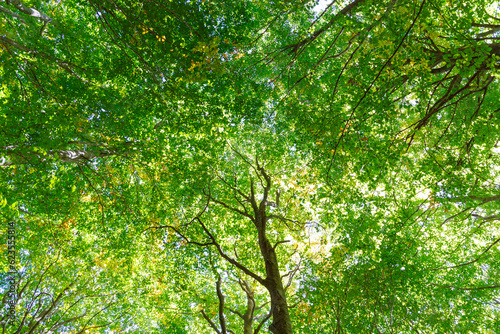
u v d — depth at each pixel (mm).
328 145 8602
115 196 12617
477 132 7957
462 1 5910
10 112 7578
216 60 8188
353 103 7375
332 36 11383
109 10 8117
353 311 11289
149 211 13320
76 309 17328
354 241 10891
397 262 10648
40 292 15484
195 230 13250
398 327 11352
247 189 15148
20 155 6809
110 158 12922
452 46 6133
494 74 6379
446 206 8844
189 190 12781
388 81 6895
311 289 11797
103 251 14227
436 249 13695
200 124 10828
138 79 10188
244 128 13031
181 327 15719
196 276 15086
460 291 12375
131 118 10906
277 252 14391
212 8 8555
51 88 9430
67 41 9414
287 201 14508
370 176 8281
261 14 11273
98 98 9617
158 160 12531
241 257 14023
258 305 16531
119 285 15289
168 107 10570
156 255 14344
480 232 12516
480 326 13078
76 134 9742
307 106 10055
